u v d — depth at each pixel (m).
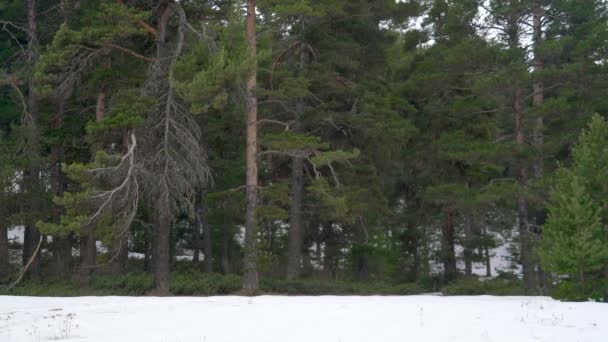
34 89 24.56
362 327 12.48
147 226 28.80
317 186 27.16
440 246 39.38
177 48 24.20
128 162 22.77
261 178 34.34
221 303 17.81
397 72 35.53
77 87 26.59
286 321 13.51
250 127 25.91
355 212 29.38
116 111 23.09
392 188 36.50
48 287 26.59
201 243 42.81
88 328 12.85
